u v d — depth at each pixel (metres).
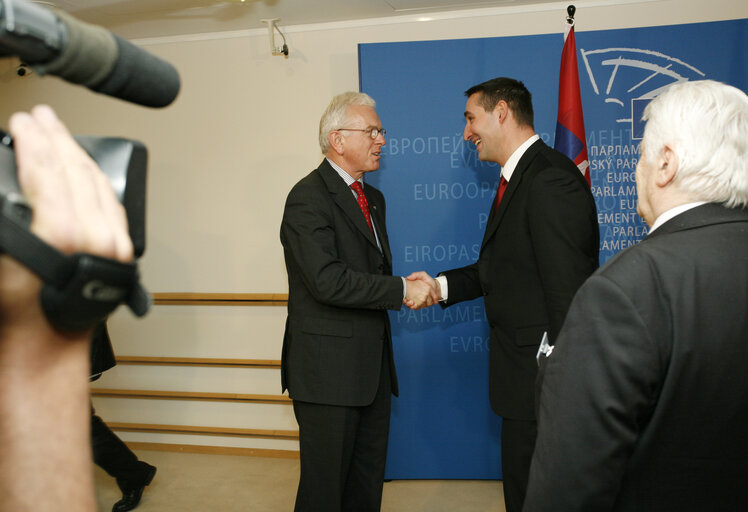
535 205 1.92
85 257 0.26
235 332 3.52
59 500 0.29
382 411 2.37
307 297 2.24
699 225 0.89
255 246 3.46
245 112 3.41
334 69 3.31
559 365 0.91
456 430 3.09
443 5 3.06
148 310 0.31
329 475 2.16
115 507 2.83
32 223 0.26
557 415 0.89
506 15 3.13
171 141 3.49
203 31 3.38
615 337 0.84
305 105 3.36
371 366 2.21
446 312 3.07
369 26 3.25
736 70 2.83
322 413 2.17
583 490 0.86
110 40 0.35
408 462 3.11
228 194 3.46
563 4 3.07
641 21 3.04
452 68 2.99
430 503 2.88
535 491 0.91
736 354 0.82
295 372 2.21
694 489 0.85
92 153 0.36
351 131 2.30
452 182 3.04
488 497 2.94
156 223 3.53
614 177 2.97
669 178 0.93
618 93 2.93
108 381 3.65
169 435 3.62
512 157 2.19
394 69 3.01
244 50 3.38
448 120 3.02
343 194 2.25
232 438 3.55
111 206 0.30
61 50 0.31
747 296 0.83
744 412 0.82
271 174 3.42
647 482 0.87
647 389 0.84
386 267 2.46
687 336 0.82
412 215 3.07
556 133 2.80
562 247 1.86
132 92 0.38
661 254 0.87
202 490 3.07
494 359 2.11
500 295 2.07
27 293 0.27
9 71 3.58
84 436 0.30
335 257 2.15
